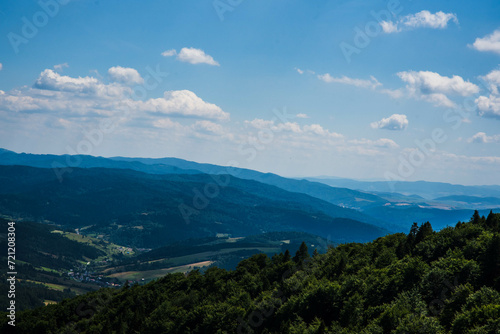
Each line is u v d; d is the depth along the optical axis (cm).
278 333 9250
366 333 7194
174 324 11675
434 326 6569
